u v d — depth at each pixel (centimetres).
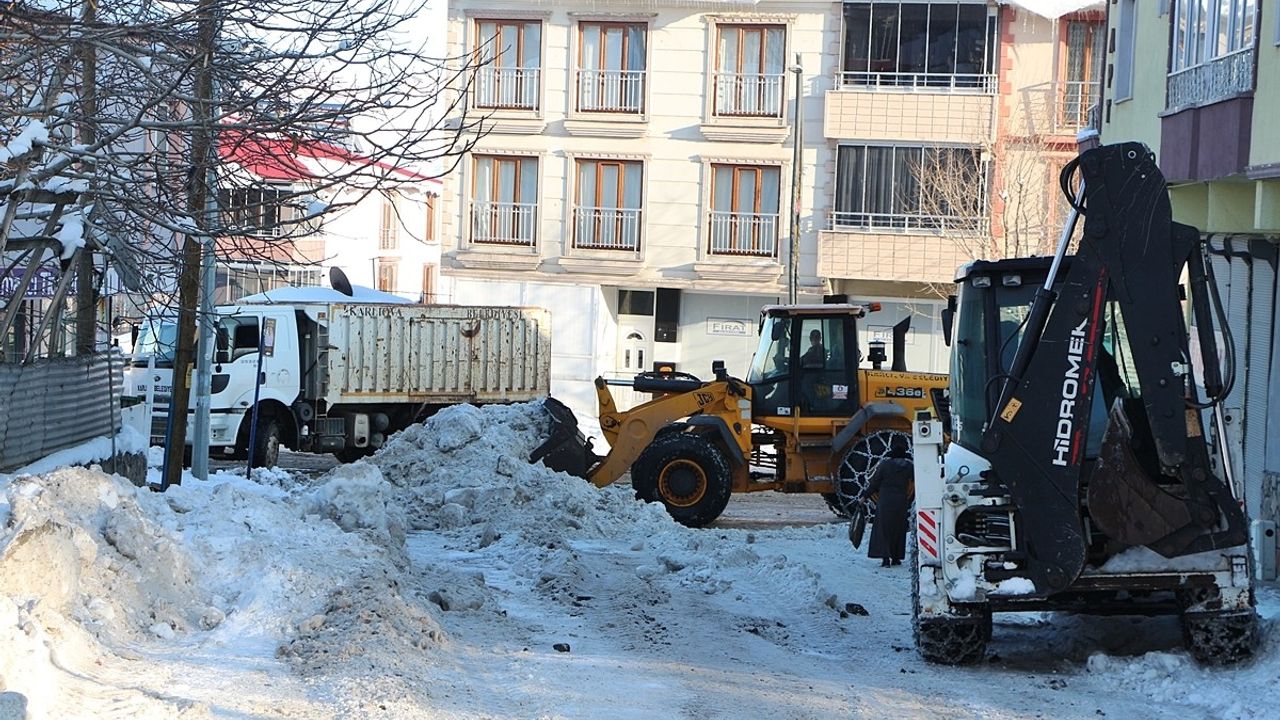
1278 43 1496
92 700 742
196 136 1365
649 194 3944
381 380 2855
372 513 1415
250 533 1175
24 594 843
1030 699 934
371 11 1308
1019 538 1030
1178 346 991
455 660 970
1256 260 1709
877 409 2138
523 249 4006
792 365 2161
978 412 1112
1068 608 1052
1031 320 1017
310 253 4128
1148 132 2038
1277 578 1438
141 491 1155
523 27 3959
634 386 2234
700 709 871
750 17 3862
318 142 1318
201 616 985
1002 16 3756
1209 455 989
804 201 3875
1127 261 1000
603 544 1808
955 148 3772
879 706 903
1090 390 1002
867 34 3838
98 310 1941
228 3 1255
